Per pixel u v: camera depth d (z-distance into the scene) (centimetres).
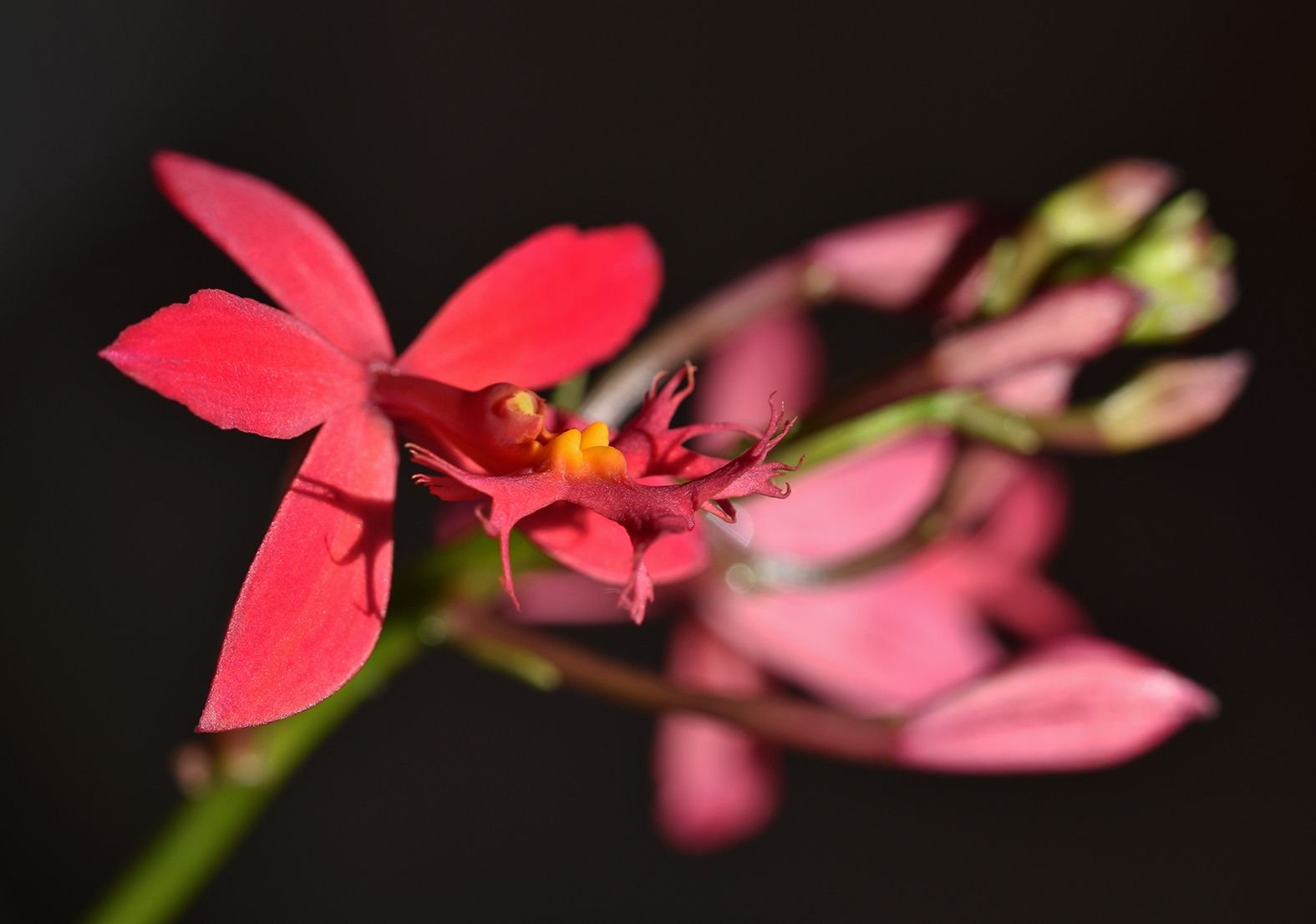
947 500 18
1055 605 20
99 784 31
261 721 14
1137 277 17
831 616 20
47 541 31
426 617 17
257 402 14
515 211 34
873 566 18
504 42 34
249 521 32
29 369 31
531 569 17
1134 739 17
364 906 34
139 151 32
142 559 32
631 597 15
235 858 33
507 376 15
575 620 20
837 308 33
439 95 34
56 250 31
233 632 14
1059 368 17
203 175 15
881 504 20
